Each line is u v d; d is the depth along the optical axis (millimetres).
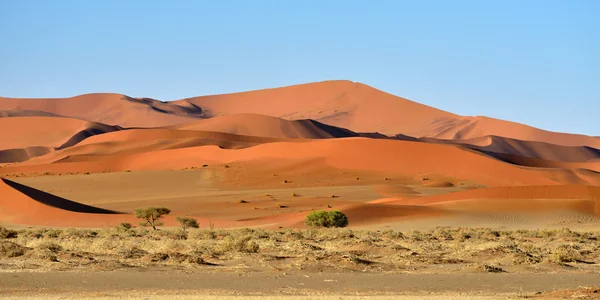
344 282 27328
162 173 177750
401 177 174250
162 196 149750
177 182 169625
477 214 94438
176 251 38531
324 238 54344
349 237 55062
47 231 68250
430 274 29844
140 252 36969
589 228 84938
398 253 38094
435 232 64125
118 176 176125
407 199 113500
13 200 97438
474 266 31359
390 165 180000
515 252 36844
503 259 35094
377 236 57781
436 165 178625
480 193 111000
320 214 80938
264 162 188000
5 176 187000
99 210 110000
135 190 161625
